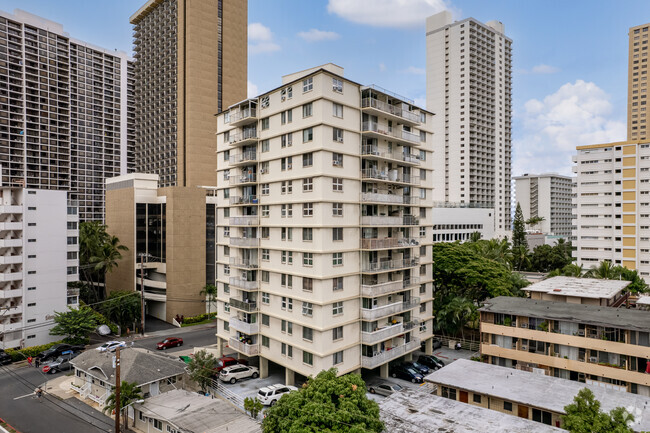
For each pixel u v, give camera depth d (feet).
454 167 485.56
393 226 142.61
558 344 124.47
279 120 134.21
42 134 385.09
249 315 142.41
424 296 162.09
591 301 148.66
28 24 377.30
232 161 151.43
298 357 127.24
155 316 237.04
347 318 127.95
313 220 122.21
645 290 219.61
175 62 343.46
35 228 181.78
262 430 92.02
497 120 510.99
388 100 144.66
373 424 81.46
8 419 115.65
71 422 114.42
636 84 545.85
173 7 346.95
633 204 274.36
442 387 113.19
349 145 129.08
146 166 387.14
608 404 96.17
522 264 332.80
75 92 413.59
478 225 385.91
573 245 299.38
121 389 109.60
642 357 110.93
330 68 133.80
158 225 233.96
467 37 475.72
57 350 169.58
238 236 152.25
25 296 177.68
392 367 147.54
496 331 135.44
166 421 100.94
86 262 245.24
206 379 127.03
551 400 98.48
